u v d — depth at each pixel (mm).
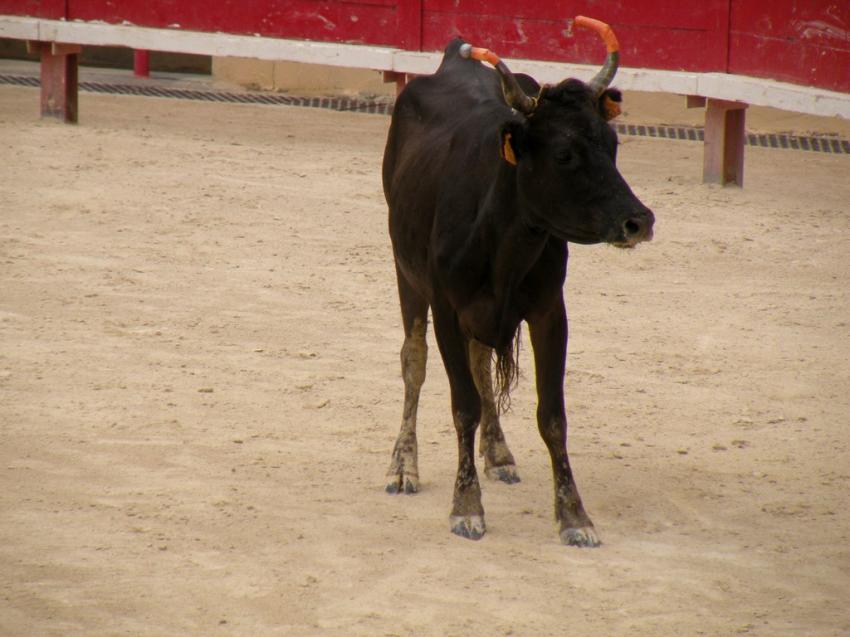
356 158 21141
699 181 19984
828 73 18734
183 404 10766
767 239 16625
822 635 7062
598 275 15055
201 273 14680
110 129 22797
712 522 8680
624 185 7324
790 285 14719
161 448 9805
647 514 8789
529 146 7484
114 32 23172
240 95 27375
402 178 9352
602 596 7512
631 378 11688
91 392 10977
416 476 9203
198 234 16281
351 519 8617
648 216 7203
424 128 9758
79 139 21750
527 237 7852
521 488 9305
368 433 10297
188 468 9430
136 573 7711
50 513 8570
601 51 21250
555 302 8227
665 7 20484
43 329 12609
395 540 8297
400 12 22531
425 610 7297
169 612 7219
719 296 14273
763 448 10086
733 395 11281
